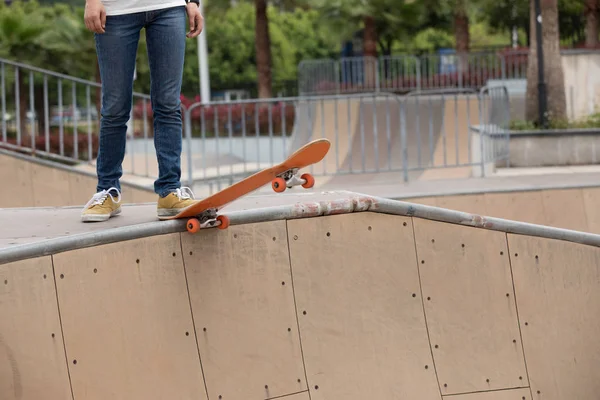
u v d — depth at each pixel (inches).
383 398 197.9
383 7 1181.7
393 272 203.6
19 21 1056.2
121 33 183.3
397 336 202.2
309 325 193.5
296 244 193.9
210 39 1565.0
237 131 976.9
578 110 770.8
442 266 209.6
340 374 194.7
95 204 194.7
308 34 1711.4
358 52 1579.7
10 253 160.1
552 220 399.2
